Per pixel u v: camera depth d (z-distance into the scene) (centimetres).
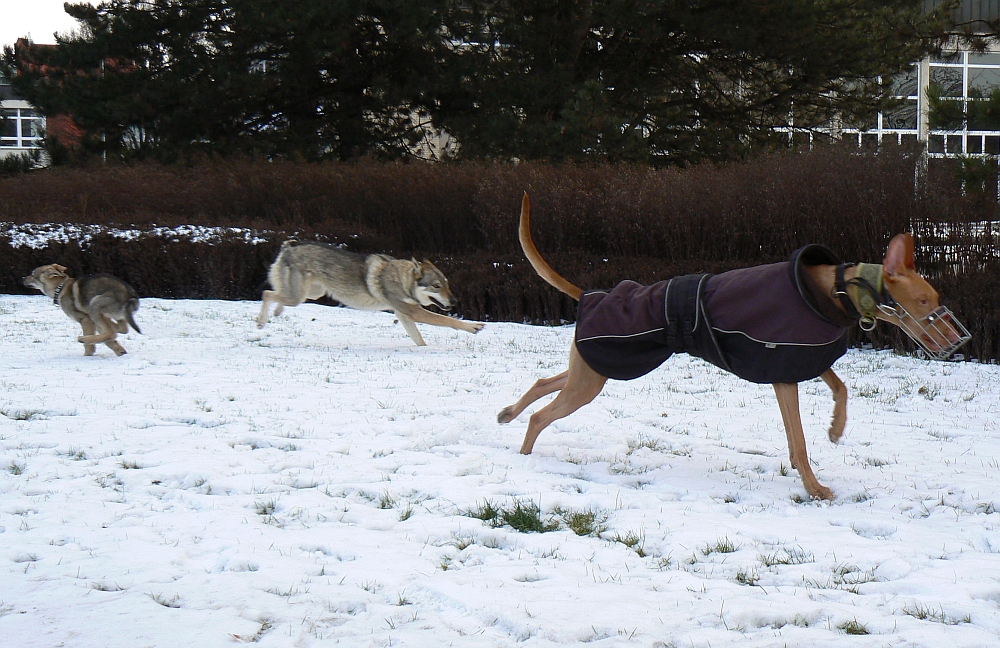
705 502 491
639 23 2294
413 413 700
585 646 308
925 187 1188
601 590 357
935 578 370
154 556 387
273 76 2453
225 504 472
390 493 494
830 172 1252
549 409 575
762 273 500
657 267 1274
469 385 821
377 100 2431
